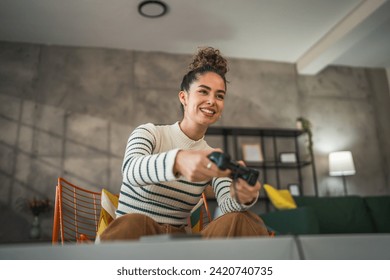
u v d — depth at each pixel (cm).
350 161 474
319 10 399
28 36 428
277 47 481
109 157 430
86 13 386
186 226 126
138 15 393
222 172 74
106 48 464
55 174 410
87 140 428
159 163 78
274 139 498
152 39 447
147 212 115
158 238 47
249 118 493
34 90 428
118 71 459
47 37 432
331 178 505
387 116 550
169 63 480
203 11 390
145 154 105
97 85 448
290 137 504
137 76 464
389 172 527
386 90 561
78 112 434
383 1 357
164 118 459
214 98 120
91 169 421
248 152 475
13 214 390
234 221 92
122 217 86
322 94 530
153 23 409
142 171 82
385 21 420
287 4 384
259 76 512
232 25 421
